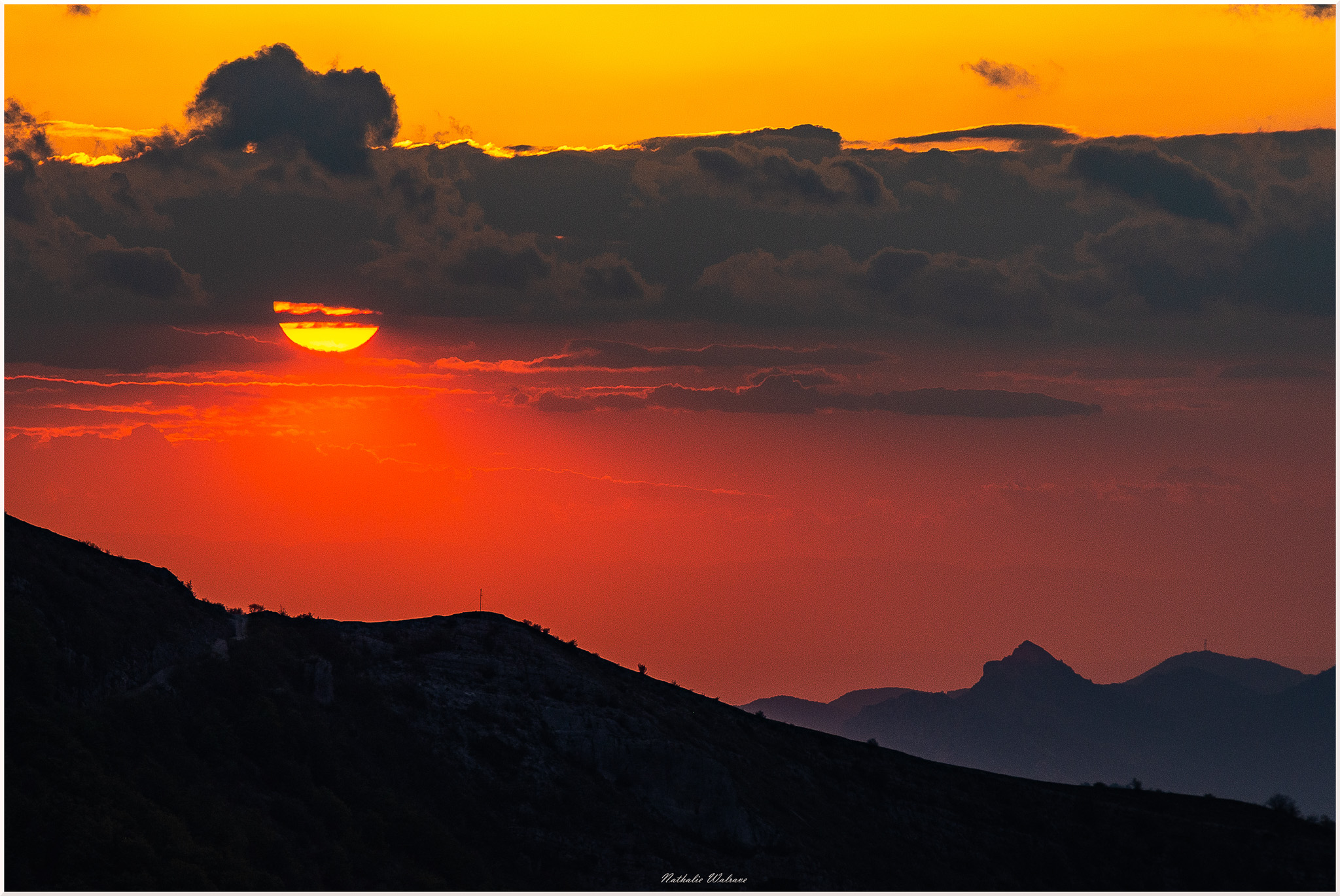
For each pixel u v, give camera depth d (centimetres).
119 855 17162
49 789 17638
